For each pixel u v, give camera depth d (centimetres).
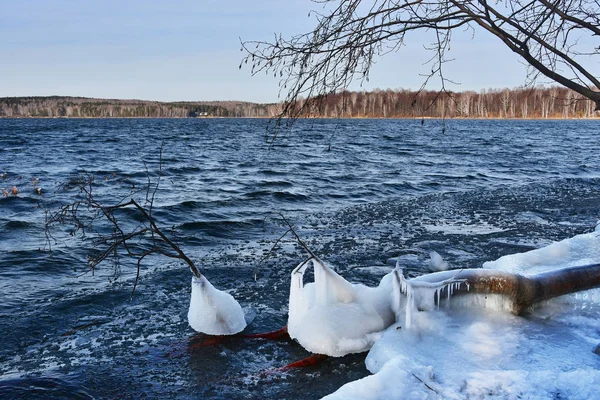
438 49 346
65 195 1456
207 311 563
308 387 454
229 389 455
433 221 1193
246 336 560
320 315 512
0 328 591
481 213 1298
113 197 1453
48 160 2555
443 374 422
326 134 5362
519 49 334
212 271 805
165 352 528
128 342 554
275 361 504
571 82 334
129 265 842
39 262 846
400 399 375
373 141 4416
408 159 2778
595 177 2103
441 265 807
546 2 322
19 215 1194
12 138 4462
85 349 539
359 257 875
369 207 1378
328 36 335
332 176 1992
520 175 2172
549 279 561
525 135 6116
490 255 890
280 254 902
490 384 399
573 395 377
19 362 513
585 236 793
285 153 3084
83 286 737
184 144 3922
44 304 666
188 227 1105
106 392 456
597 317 558
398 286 521
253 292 710
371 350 488
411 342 482
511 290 545
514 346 480
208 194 1530
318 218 1226
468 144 4184
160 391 456
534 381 399
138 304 667
